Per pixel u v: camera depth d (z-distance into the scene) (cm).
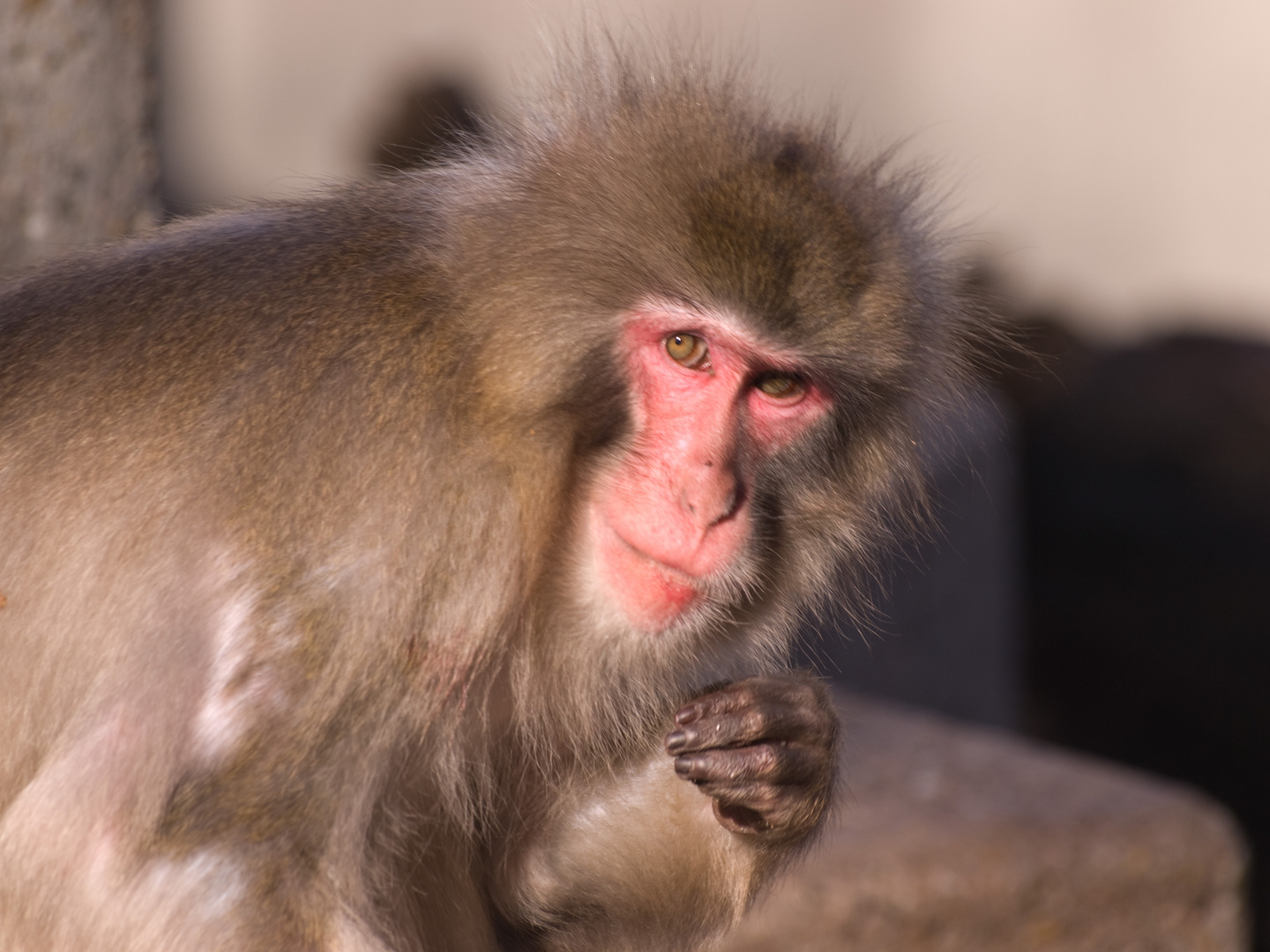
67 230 1370
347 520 747
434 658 770
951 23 4991
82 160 1372
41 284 858
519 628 841
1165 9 5412
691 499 848
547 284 817
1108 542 3831
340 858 738
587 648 878
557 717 913
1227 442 4216
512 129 916
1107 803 1369
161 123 1438
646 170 841
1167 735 3073
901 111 4959
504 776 950
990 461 1984
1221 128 5419
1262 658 3347
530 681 870
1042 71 5188
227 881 709
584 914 1009
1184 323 4988
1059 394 4338
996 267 2588
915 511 1008
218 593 732
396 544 753
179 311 801
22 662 768
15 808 727
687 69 900
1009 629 2073
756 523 901
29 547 771
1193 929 1351
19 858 718
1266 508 3962
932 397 978
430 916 894
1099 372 4547
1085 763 1459
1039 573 3722
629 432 845
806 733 924
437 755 816
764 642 967
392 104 2303
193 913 702
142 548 749
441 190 873
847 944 1201
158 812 715
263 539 737
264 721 723
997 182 5169
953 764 1433
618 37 936
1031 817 1330
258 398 762
